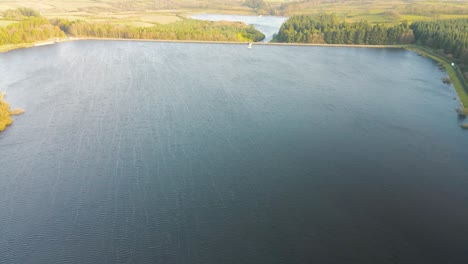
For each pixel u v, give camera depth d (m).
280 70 171.75
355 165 91.56
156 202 77.31
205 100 130.75
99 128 108.38
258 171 88.44
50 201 77.44
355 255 64.25
